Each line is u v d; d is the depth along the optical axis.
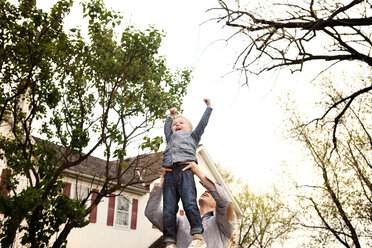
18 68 10.23
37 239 9.67
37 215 9.45
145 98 12.04
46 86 10.60
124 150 11.03
